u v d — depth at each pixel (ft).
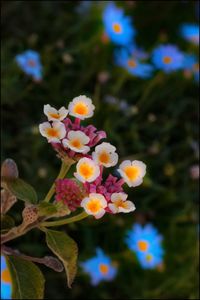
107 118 2.11
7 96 2.02
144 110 2.24
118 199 1.01
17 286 1.08
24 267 1.09
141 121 2.23
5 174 1.07
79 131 1.03
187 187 2.06
